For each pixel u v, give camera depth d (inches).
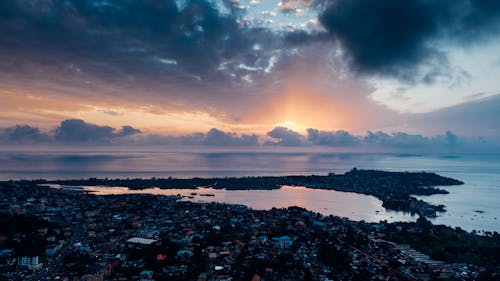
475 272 6825.8
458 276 6584.6
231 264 6993.1
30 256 6609.3
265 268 6688.0
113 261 6860.2
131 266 6717.5
